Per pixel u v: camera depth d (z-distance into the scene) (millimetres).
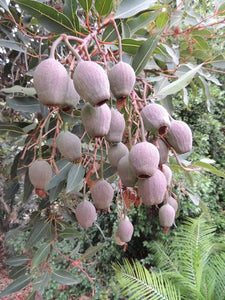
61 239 523
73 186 355
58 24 260
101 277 1211
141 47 261
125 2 275
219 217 1275
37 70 175
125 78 203
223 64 484
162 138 233
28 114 470
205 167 367
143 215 1236
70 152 262
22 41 429
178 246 1021
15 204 766
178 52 469
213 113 1558
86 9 256
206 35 497
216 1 481
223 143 1566
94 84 172
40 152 307
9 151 701
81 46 209
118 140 241
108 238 1232
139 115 222
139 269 794
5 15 374
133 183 226
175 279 878
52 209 519
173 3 501
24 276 481
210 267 928
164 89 269
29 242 476
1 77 535
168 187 378
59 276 488
